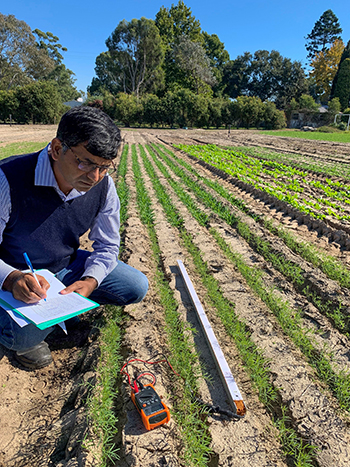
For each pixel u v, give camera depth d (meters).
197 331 3.37
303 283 4.54
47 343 3.03
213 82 58.84
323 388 2.81
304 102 63.81
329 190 10.26
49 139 25.73
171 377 2.73
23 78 60.59
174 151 21.39
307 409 2.53
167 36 65.12
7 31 55.25
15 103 44.62
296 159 17.92
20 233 2.24
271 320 3.68
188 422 2.28
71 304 2.10
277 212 8.14
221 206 7.91
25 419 2.29
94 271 2.57
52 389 2.57
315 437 2.31
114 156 1.90
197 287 4.25
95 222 2.71
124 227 6.20
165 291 3.97
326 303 4.11
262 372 2.80
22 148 18.81
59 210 2.27
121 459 2.02
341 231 6.40
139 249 5.18
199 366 2.83
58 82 77.06
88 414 2.21
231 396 2.51
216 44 74.12
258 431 2.34
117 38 57.75
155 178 11.16
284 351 3.16
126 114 51.16
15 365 2.70
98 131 1.73
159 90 62.06
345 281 4.63
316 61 73.62
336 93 69.75
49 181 2.10
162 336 3.24
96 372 2.60
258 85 75.75
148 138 31.81
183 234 6.10
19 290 2.03
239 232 6.57
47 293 2.18
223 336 3.32
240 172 12.65
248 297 4.09
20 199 2.10
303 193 10.12
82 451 1.97
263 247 5.55
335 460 2.15
